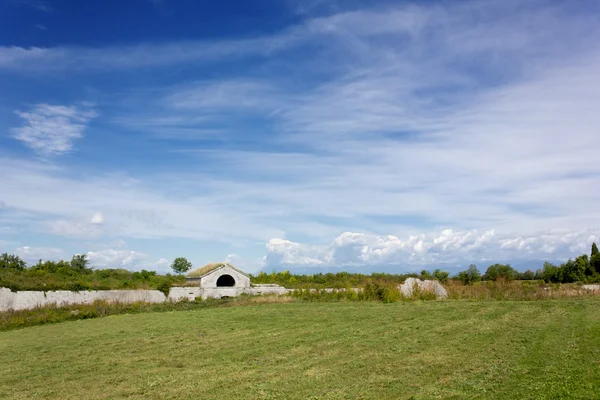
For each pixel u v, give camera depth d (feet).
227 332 86.33
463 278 192.03
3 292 143.33
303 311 114.83
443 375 48.34
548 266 227.20
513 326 77.25
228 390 47.91
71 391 51.26
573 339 61.98
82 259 231.50
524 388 40.60
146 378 55.01
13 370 63.52
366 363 56.08
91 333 95.25
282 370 55.21
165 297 173.88
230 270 186.70
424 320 89.61
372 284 150.82
